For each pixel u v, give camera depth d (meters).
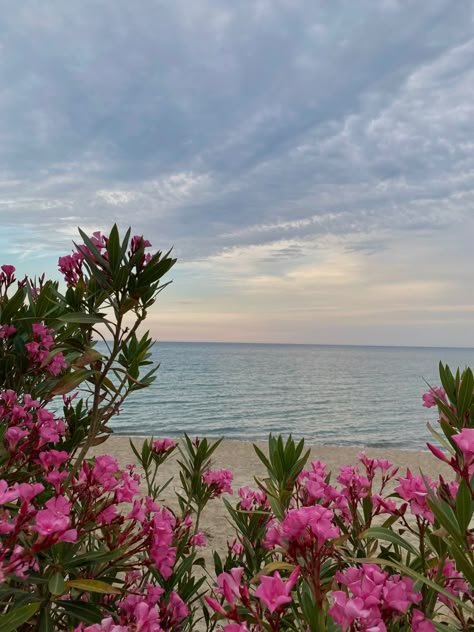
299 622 1.59
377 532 1.81
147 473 3.88
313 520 1.45
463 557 1.33
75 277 3.05
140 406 46.69
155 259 2.31
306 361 174.38
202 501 3.51
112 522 2.04
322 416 41.69
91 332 2.98
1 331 3.19
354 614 1.13
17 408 2.53
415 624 1.39
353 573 1.40
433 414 44.00
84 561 1.88
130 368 2.83
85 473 2.05
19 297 3.28
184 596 2.46
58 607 2.08
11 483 2.19
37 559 1.84
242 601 1.30
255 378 88.56
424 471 16.59
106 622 1.45
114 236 2.25
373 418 40.84
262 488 2.52
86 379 2.51
